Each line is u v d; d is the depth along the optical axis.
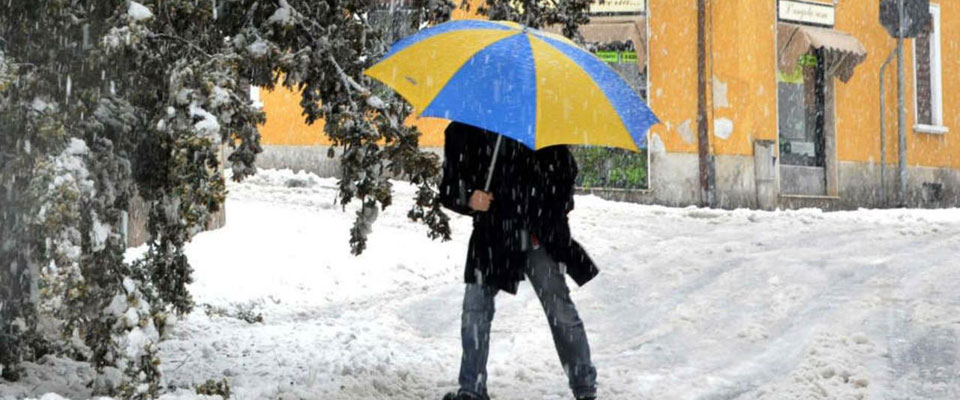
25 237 5.24
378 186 6.30
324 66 6.24
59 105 5.32
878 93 27.02
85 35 5.37
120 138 5.59
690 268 11.95
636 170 23.77
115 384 5.38
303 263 12.06
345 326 8.91
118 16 5.31
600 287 10.93
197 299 9.69
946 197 28.11
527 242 5.76
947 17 28.44
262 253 12.30
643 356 7.65
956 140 28.48
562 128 5.29
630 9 23.89
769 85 24.69
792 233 15.66
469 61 5.46
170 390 6.13
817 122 26.06
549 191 5.80
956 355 7.24
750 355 7.62
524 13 7.61
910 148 27.42
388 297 10.73
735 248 13.78
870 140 26.84
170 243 6.25
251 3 6.15
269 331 8.44
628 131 5.47
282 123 23.27
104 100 5.58
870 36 26.81
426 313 9.70
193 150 5.10
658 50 23.89
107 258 5.26
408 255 13.07
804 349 7.56
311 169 23.08
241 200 17.30
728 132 24.02
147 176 5.78
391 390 6.33
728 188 23.98
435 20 7.16
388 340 8.32
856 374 6.76
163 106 5.55
